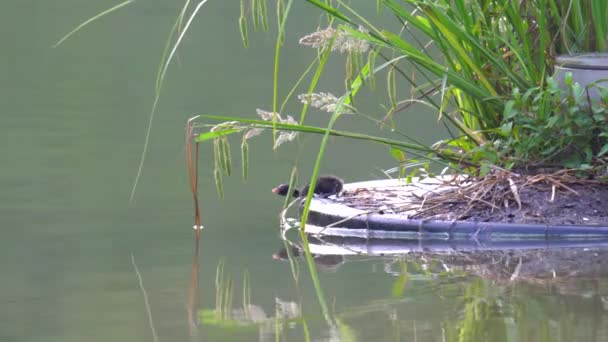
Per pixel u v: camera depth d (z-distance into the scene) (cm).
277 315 692
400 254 920
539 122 1045
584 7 1097
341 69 2617
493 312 681
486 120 1113
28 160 1401
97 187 1228
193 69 2603
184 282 798
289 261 885
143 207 1126
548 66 1098
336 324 662
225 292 762
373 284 787
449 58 1084
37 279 805
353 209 1064
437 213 1036
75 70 2552
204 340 632
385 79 2466
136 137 1616
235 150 1550
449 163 1126
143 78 2428
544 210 1009
